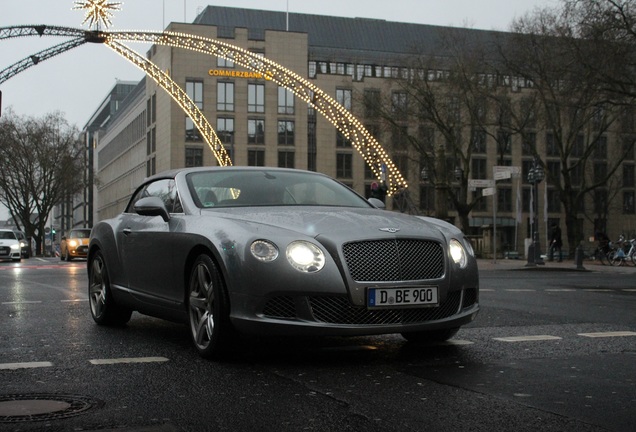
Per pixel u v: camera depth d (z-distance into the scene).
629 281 17.69
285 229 5.61
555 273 23.28
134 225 7.25
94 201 151.62
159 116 86.44
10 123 80.19
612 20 30.12
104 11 46.34
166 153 82.56
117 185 121.94
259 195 6.70
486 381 4.82
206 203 6.55
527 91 68.25
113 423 3.81
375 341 6.60
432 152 52.81
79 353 6.00
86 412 4.04
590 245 68.44
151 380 4.91
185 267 6.13
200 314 5.90
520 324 7.85
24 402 4.27
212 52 51.84
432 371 5.18
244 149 81.94
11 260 42.50
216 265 5.69
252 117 82.19
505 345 6.34
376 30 92.44
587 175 81.62
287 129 83.19
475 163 84.00
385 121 51.41
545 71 40.09
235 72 81.44
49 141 81.31
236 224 5.77
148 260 6.80
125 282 7.31
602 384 4.71
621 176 74.25
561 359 5.64
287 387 4.67
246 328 5.41
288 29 89.44
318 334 5.32
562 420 3.84
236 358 5.75
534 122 46.75
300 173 7.37
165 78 53.44
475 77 46.03
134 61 49.94
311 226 5.63
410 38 92.62
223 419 3.88
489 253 39.03
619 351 6.01
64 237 40.38
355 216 5.94
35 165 82.38
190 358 5.76
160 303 6.60
